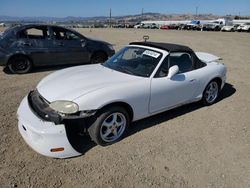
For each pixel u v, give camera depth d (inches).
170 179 121.0
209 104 212.2
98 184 115.8
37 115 130.2
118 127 148.8
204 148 147.8
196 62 191.2
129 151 141.3
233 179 123.0
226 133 166.6
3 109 190.2
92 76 155.3
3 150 137.6
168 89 165.0
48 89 141.4
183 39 850.8
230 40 840.9
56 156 128.5
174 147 147.3
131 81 150.4
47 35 307.3
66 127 129.3
